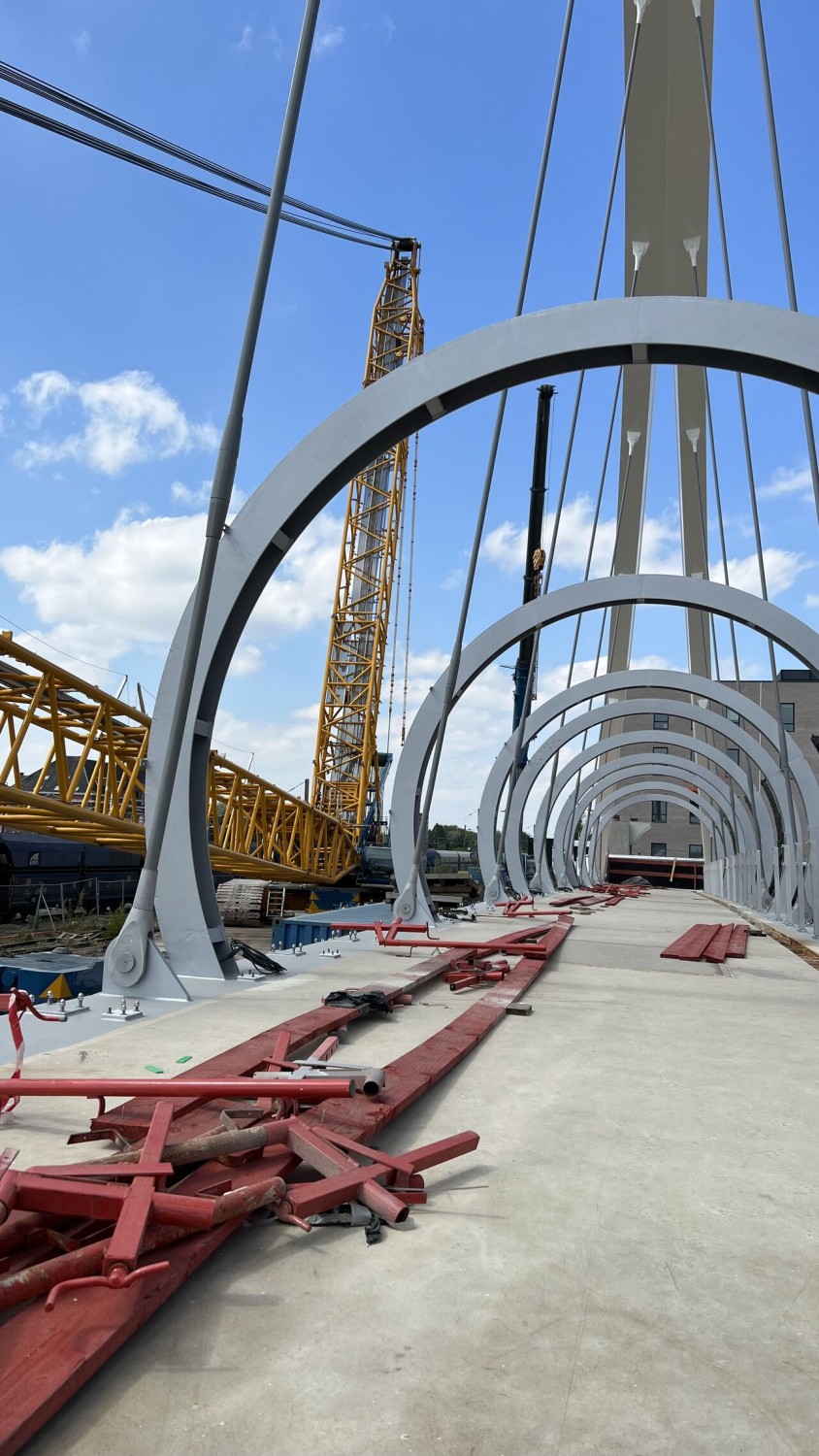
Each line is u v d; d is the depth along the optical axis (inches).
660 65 932.0
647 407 1357.0
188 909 341.4
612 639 1756.9
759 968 458.9
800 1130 178.5
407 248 2110.0
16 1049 183.2
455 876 1520.7
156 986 291.0
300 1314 101.1
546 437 1273.4
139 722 815.1
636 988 368.8
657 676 906.1
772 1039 269.7
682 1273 115.3
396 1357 92.8
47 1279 93.0
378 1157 137.4
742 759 2103.8
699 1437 81.5
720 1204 138.9
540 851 1211.9
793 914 796.0
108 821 743.1
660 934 636.1
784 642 626.8
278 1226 125.8
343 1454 76.9
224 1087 149.9
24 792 642.2
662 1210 135.4
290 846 1347.2
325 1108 163.9
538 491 1275.8
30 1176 106.5
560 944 527.2
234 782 1063.0
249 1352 92.8
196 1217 106.3
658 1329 100.9
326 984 335.6
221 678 354.0
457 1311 103.0
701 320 358.9
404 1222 128.3
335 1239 122.3
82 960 345.7
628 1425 82.8
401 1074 193.9
